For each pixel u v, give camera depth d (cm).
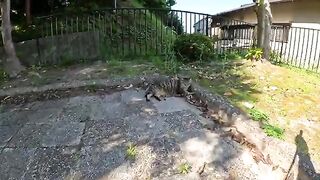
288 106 189
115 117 191
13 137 173
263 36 334
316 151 137
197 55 317
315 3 451
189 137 162
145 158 146
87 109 206
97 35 333
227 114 178
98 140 165
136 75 261
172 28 415
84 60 326
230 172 135
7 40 288
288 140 146
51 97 232
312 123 166
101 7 445
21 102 227
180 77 246
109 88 242
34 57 311
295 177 125
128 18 435
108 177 134
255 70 280
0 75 274
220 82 241
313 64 385
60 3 421
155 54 349
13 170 143
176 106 204
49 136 172
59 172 140
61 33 324
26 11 362
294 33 470
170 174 134
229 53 361
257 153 145
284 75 269
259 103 193
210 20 471
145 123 180
